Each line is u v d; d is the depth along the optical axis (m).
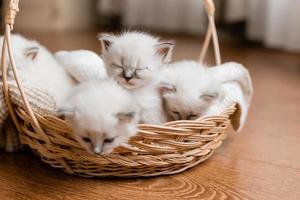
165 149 0.64
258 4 1.60
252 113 0.92
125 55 0.67
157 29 1.97
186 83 0.70
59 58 0.79
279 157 0.72
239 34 1.80
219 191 0.63
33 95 0.66
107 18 2.18
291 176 0.67
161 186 0.64
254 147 0.76
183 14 1.90
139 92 0.68
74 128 0.60
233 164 0.70
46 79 0.72
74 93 0.63
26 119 0.65
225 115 0.69
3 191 0.62
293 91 1.07
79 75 0.75
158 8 1.93
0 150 0.73
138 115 0.64
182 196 0.62
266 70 1.28
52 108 0.67
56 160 0.65
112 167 0.64
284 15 1.49
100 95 0.61
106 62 0.69
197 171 0.68
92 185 0.64
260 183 0.65
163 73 0.72
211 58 1.40
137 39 0.69
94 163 0.63
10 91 0.66
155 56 0.69
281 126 0.85
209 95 0.69
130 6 1.97
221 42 1.78
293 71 1.27
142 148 0.63
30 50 0.72
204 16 1.84
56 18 2.04
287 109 0.94
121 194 0.62
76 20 2.12
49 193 0.62
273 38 1.54
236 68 0.77
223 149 0.75
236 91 0.75
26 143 0.69
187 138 0.65
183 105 0.69
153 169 0.65
